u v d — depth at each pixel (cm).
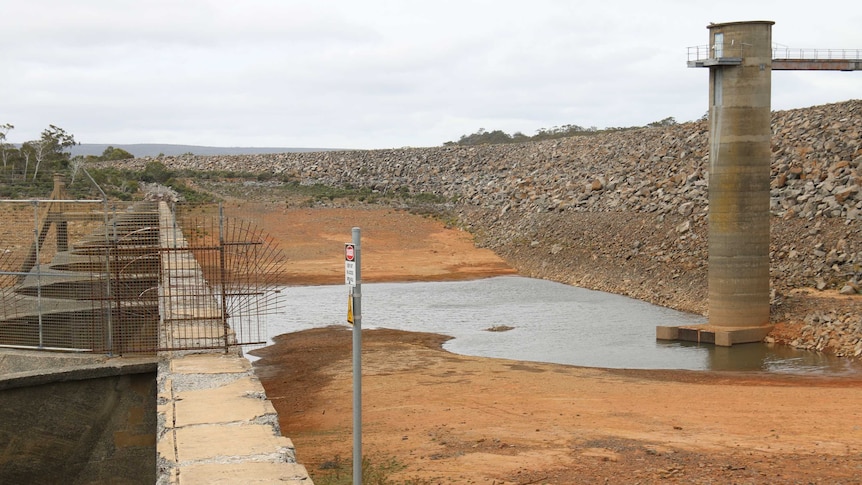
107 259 1966
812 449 1709
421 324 4181
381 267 6512
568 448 1727
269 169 11006
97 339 2091
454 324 4184
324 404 2322
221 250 1895
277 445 1212
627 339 3775
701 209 5869
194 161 11725
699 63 3616
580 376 2773
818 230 4675
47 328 2225
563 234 6712
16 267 2567
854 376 2909
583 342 3700
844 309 3666
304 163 11175
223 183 9656
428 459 1673
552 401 2286
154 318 2130
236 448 1200
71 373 1745
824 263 4338
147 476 1777
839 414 2086
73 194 5500
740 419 2025
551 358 3338
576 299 5094
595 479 1505
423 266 6569
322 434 1942
